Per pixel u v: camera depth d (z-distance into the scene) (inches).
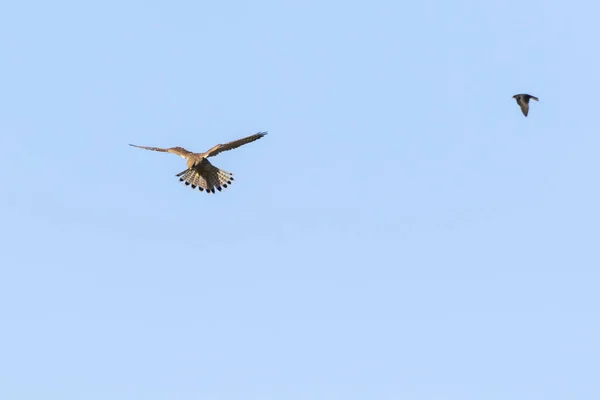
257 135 1205.7
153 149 1314.0
